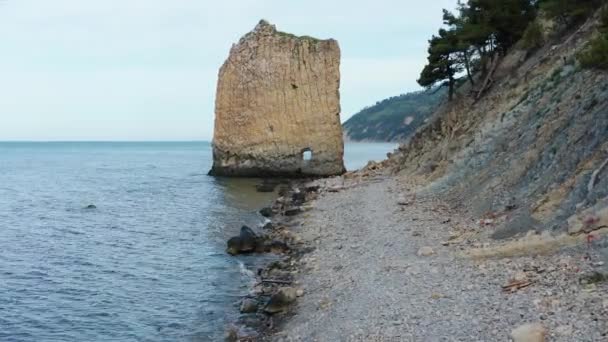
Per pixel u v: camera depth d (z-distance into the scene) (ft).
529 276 45.42
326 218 108.27
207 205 150.82
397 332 41.37
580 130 65.46
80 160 477.77
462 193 91.61
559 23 131.54
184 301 65.57
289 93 229.45
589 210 49.80
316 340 45.55
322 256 76.74
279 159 229.45
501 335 36.68
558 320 36.52
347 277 61.82
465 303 43.62
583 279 41.55
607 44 74.90
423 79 176.65
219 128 237.04
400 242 71.51
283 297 58.54
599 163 55.62
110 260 88.33
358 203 118.52
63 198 182.19
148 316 61.11
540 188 65.21
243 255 86.63
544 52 122.93
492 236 61.16
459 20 171.01
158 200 169.78
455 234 68.69
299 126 228.63
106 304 65.82
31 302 67.05
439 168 119.96
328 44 232.32
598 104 65.36
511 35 156.15
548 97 87.40
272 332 52.26
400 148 203.51
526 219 58.70
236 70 232.94
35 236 112.06
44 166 380.17
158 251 94.02
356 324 45.44
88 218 136.46
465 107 141.28
